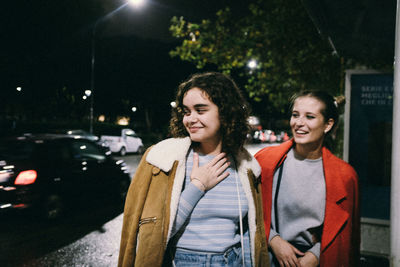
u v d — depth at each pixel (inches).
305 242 74.9
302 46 279.6
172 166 61.6
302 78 279.1
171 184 60.6
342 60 184.1
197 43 330.3
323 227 72.7
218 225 62.5
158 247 58.0
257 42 303.4
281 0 287.4
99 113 1505.9
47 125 1098.7
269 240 75.5
